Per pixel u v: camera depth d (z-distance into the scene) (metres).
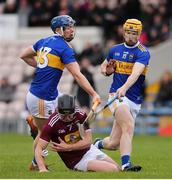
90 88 28.03
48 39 28.77
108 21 69.62
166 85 63.16
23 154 39.00
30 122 29.55
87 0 72.06
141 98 29.64
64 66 28.64
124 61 29.42
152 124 63.25
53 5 72.81
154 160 35.09
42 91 28.50
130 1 68.25
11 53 72.69
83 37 71.00
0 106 67.56
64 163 30.44
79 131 27.38
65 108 26.56
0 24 73.88
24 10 75.31
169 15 70.25
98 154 27.98
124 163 28.17
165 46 67.12
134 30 29.09
